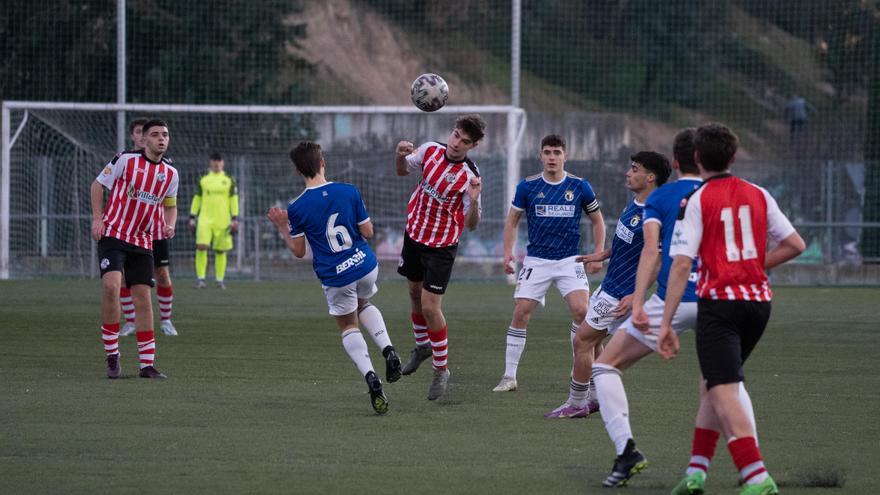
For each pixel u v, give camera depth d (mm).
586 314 23406
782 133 128250
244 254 69750
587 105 127812
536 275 25594
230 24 87125
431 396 24234
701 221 15172
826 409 23156
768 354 32875
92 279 64938
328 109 65438
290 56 94750
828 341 36281
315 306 47375
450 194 24734
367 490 15680
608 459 18016
